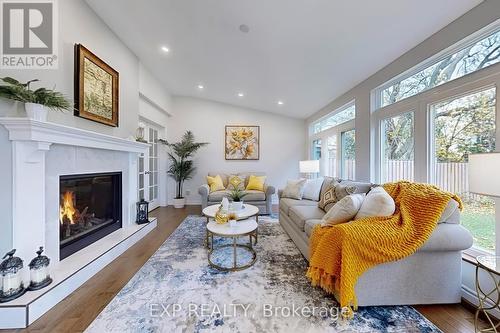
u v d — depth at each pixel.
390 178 2.89
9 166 1.65
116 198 3.15
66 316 1.60
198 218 4.38
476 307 1.66
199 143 5.75
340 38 2.47
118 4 2.55
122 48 3.28
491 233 1.77
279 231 3.57
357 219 1.89
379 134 3.07
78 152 2.34
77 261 2.14
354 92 3.64
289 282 2.06
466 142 1.95
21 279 1.64
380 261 1.63
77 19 2.40
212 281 2.07
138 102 3.78
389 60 2.74
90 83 2.54
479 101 1.84
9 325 1.48
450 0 1.75
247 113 5.98
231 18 2.47
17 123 1.58
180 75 4.39
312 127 5.84
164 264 2.42
